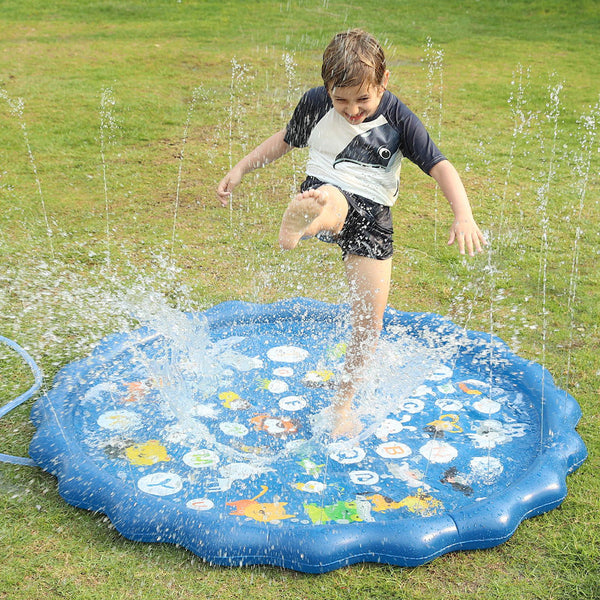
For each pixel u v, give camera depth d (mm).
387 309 3664
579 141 7145
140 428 2816
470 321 3875
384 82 2596
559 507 2508
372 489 2518
